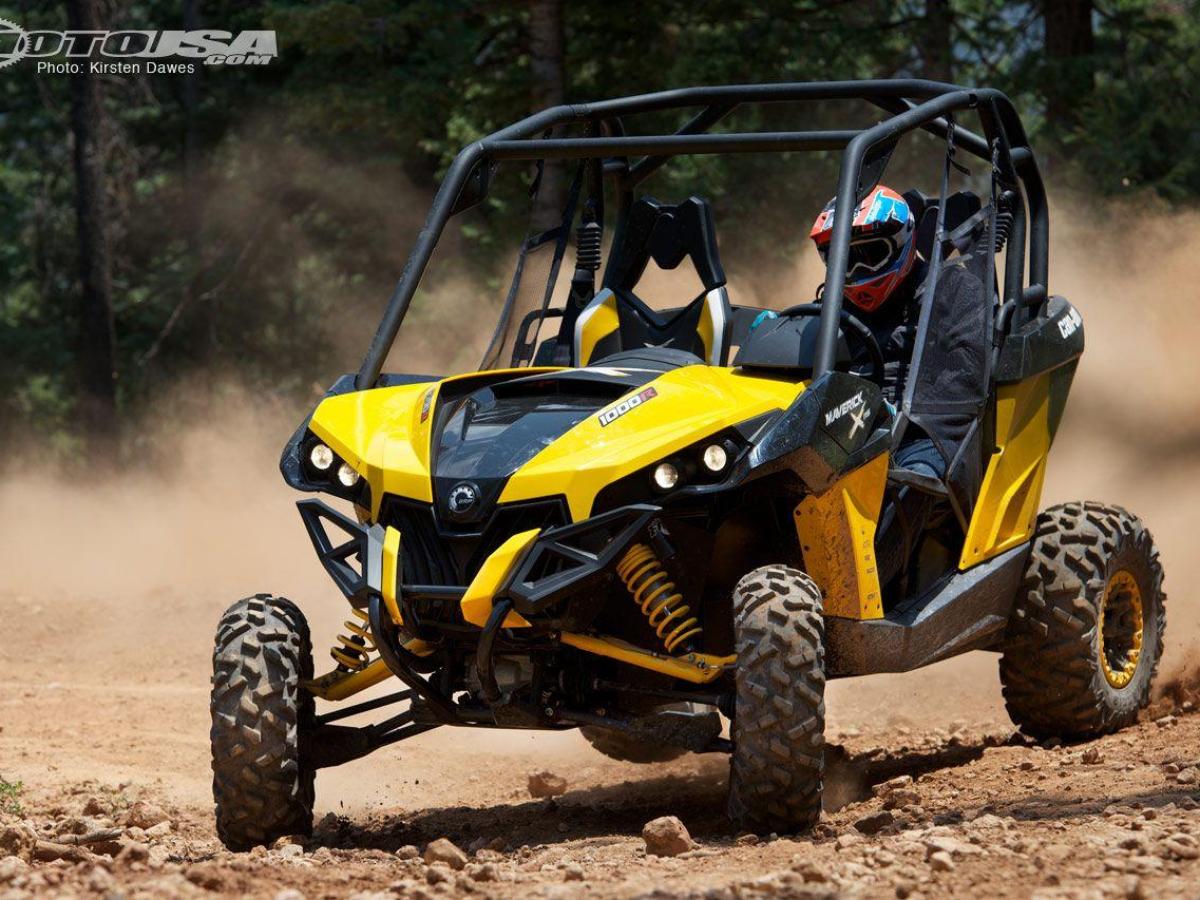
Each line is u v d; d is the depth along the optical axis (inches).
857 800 457.7
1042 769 462.6
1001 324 494.0
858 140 429.1
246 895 306.7
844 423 392.8
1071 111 1430.9
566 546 367.2
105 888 305.9
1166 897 279.3
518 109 1503.4
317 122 1659.7
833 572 407.8
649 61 1507.1
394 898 297.3
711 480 376.8
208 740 681.0
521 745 649.6
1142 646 543.5
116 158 2223.2
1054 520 519.2
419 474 386.0
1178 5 1583.4
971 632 474.9
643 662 379.2
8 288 2331.4
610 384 402.0
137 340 2219.5
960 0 1750.7
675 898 287.1
